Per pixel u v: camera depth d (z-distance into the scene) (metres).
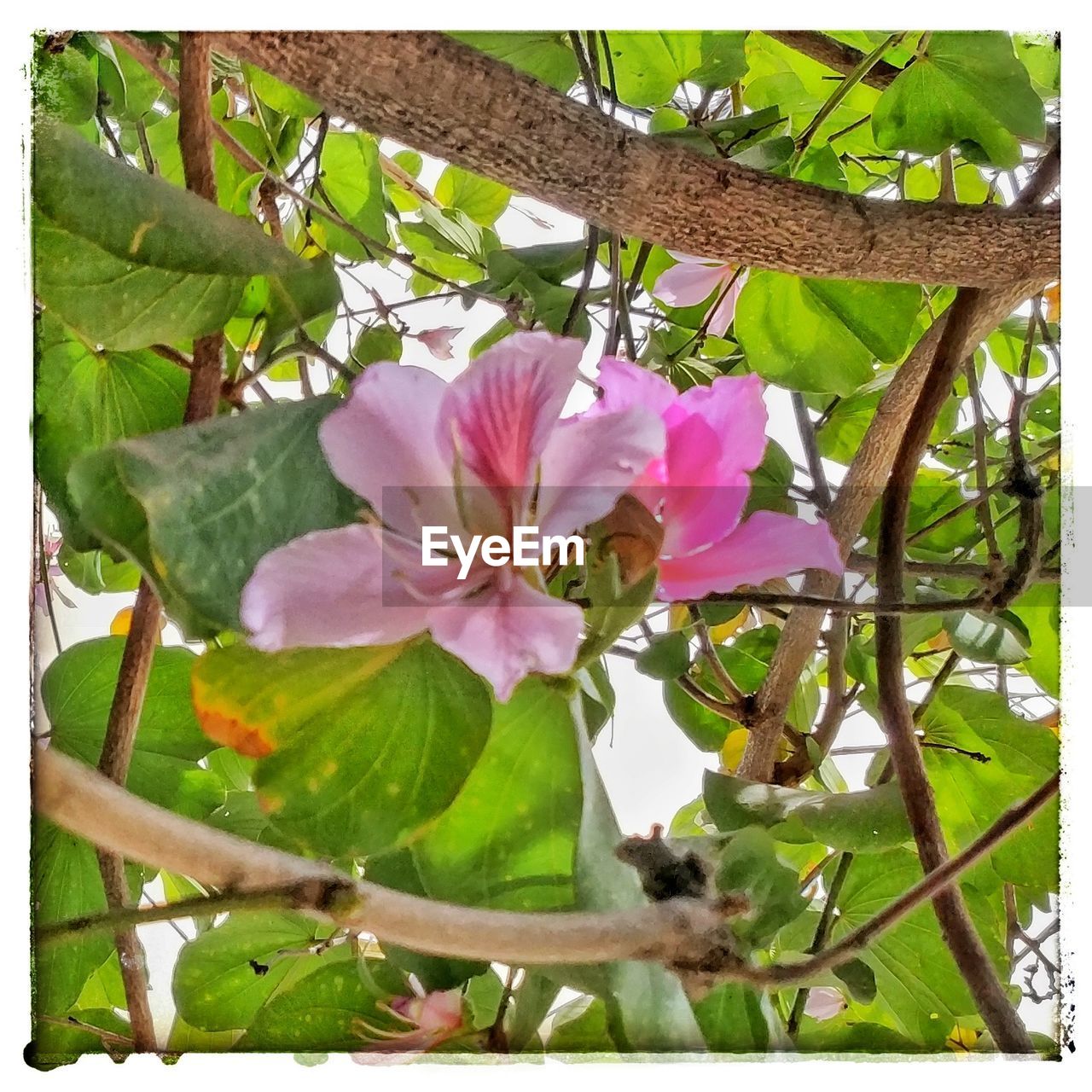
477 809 0.47
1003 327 0.53
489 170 0.51
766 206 0.52
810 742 0.53
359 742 0.46
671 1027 0.49
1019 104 0.52
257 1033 0.51
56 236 0.47
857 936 0.52
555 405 0.45
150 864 0.49
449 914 0.48
